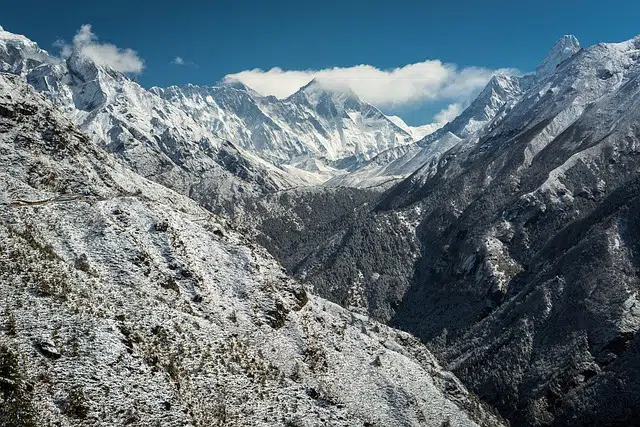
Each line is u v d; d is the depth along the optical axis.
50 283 84.44
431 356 174.62
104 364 74.06
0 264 83.19
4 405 61.84
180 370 84.19
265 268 131.88
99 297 88.25
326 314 139.38
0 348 68.38
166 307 96.50
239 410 84.62
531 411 198.25
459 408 139.00
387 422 109.31
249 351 101.00
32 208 104.00
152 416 71.19
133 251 104.62
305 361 112.00
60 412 65.12
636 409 181.00
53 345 72.44
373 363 129.00
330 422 93.38
